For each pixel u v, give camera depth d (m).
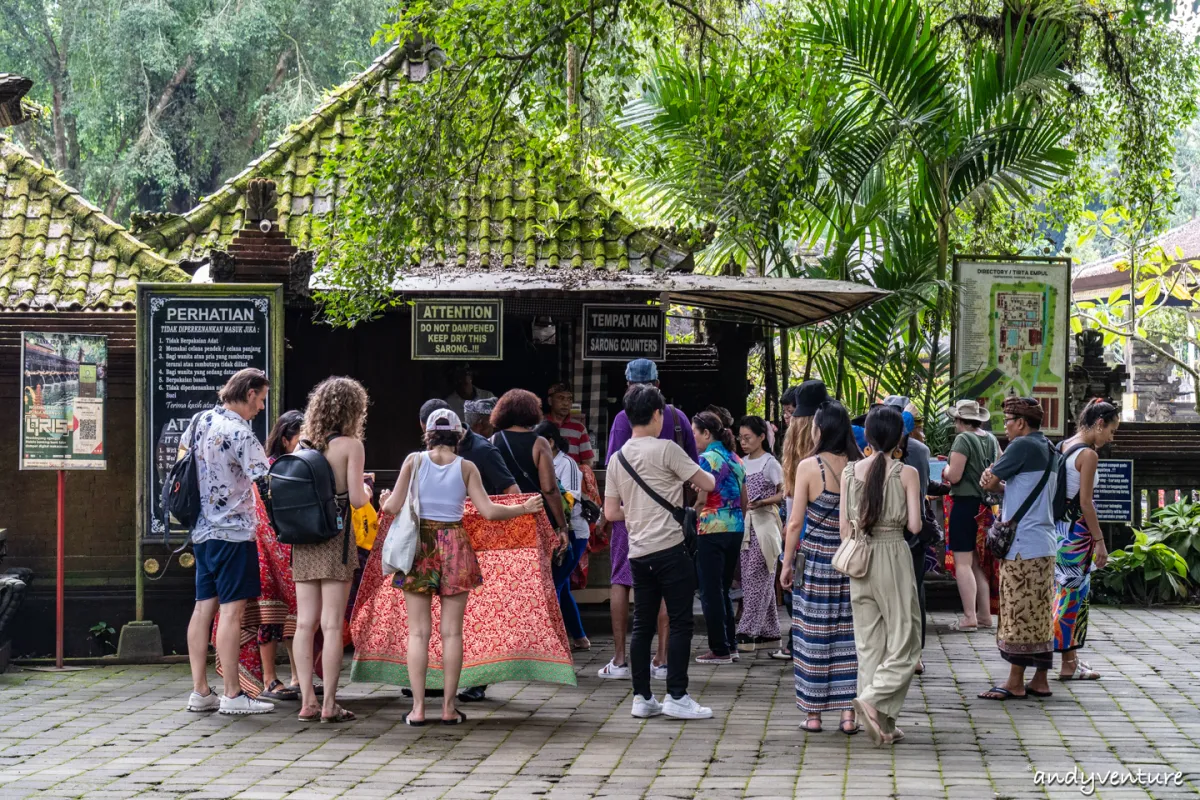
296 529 7.61
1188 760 6.64
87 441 9.76
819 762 6.65
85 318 10.66
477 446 8.34
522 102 10.72
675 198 13.38
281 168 13.87
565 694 8.65
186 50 30.20
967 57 14.59
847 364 14.44
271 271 10.25
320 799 6.00
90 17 29.98
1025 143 13.23
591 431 11.95
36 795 6.07
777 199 12.74
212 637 10.34
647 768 6.56
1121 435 14.31
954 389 13.09
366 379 12.78
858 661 7.29
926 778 6.28
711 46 12.12
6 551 10.59
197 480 7.98
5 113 11.60
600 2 10.67
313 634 7.83
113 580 10.72
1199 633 11.29
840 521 7.30
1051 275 13.16
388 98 11.19
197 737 7.38
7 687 8.98
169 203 32.72
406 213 10.19
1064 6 14.52
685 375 15.20
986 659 9.88
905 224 13.68
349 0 30.94
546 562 8.11
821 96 11.95
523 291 10.98
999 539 8.27
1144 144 15.55
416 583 7.54
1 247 11.40
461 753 6.93
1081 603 8.85
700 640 10.87
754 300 12.29
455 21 10.20
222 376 9.93
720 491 9.54
